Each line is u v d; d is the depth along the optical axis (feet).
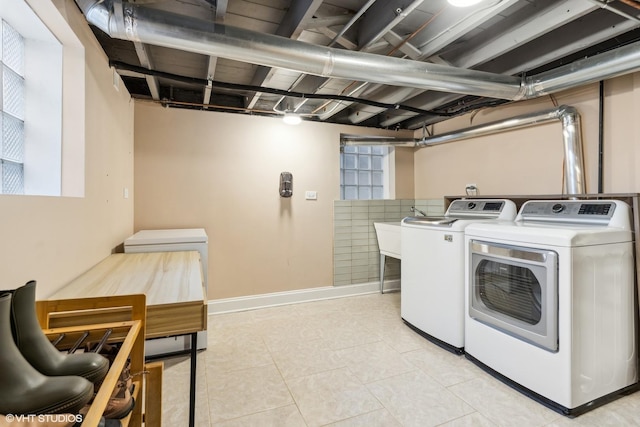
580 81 6.77
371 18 6.31
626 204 6.25
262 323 9.71
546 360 5.69
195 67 8.66
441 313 8.04
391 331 9.07
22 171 4.86
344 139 12.61
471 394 6.09
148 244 7.52
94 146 5.83
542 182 9.12
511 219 8.30
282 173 11.32
